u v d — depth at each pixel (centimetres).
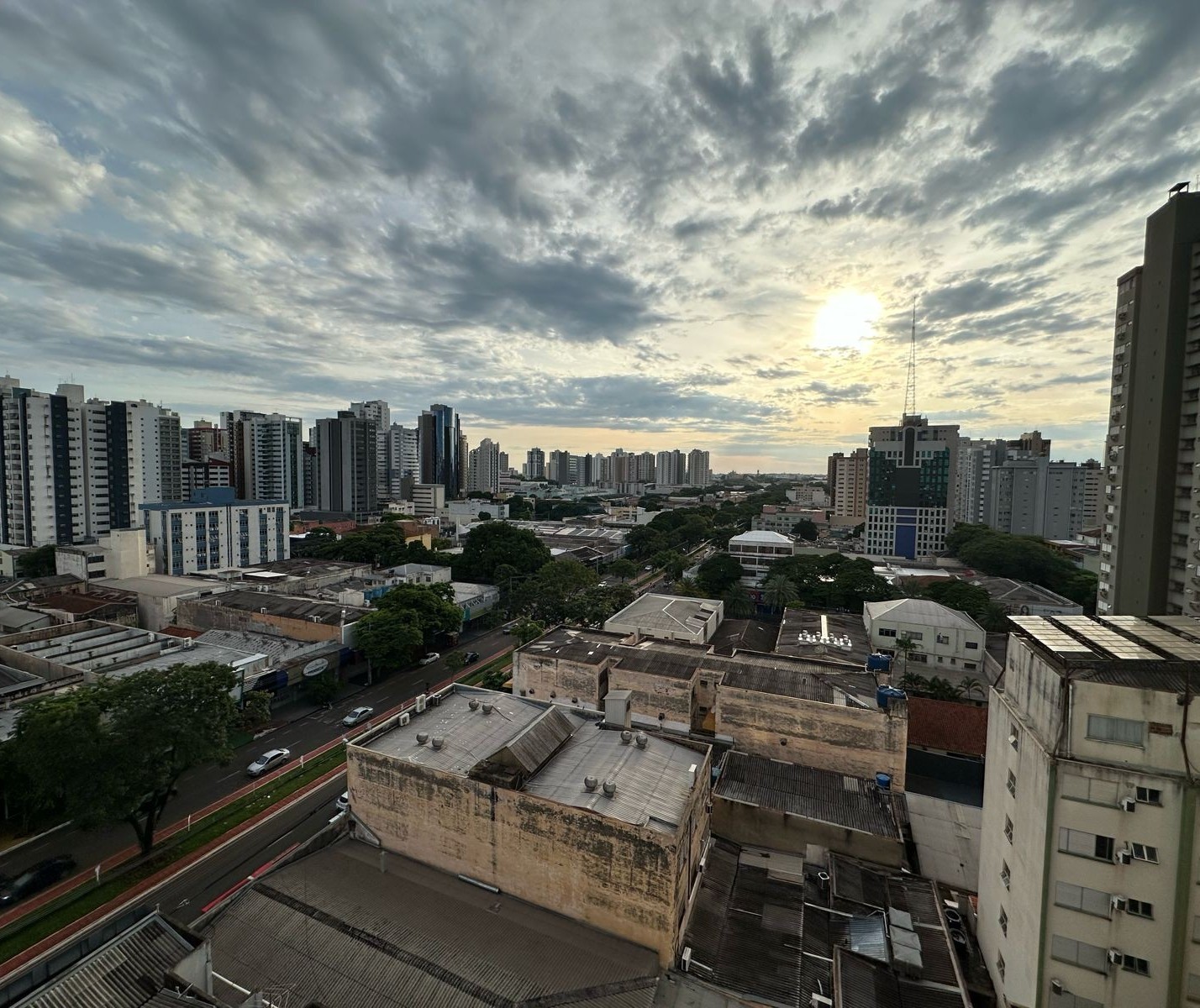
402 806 3866
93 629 7850
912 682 7388
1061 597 10706
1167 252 5891
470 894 3541
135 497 14762
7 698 5672
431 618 8294
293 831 4716
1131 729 2409
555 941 3180
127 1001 2298
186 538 12125
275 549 13775
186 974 2461
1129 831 2375
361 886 3575
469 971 2969
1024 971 2691
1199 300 5684
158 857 4328
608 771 3694
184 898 3975
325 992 2939
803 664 6025
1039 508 18975
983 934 3297
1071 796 2466
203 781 5416
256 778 5488
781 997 2989
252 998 2477
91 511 14025
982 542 13650
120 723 4047
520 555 12875
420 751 3984
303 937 3212
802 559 12975
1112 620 3125
